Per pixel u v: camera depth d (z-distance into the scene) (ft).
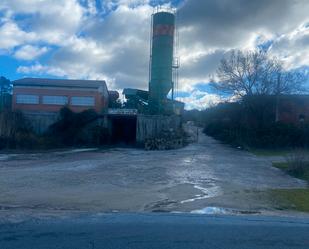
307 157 75.61
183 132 141.69
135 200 37.81
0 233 22.97
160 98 142.41
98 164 71.87
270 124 130.62
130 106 147.23
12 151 101.19
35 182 48.06
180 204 36.27
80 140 130.93
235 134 134.82
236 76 150.30
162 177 55.67
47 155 91.81
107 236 22.80
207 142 150.61
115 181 50.65
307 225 27.30
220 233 24.23
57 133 131.64
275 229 25.77
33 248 20.08
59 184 46.93
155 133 128.47
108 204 35.37
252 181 54.65
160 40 144.15
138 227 25.23
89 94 138.62
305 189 47.57
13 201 35.55
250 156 96.02
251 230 25.31
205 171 63.93
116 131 149.07
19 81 140.26
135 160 81.00
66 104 137.80
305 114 143.64
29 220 26.50
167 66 144.05
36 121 133.80
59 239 21.88
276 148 118.93
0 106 139.13
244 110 146.61
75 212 30.07
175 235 23.41
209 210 33.68
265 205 36.65
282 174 64.08
